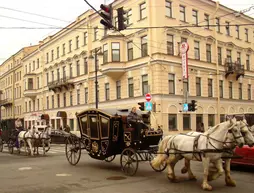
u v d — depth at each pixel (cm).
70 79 4319
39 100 5512
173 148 992
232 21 3825
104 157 1244
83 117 1356
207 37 3419
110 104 3494
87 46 3975
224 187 907
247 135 854
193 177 1015
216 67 3481
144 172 1177
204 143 899
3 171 1266
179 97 3027
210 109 3359
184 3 3216
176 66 3042
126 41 3294
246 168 1272
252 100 4003
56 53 4856
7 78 7406
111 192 865
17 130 2111
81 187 939
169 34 3044
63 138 2878
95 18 3838
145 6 3064
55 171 1242
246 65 4031
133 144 1124
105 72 3316
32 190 912
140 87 3067
